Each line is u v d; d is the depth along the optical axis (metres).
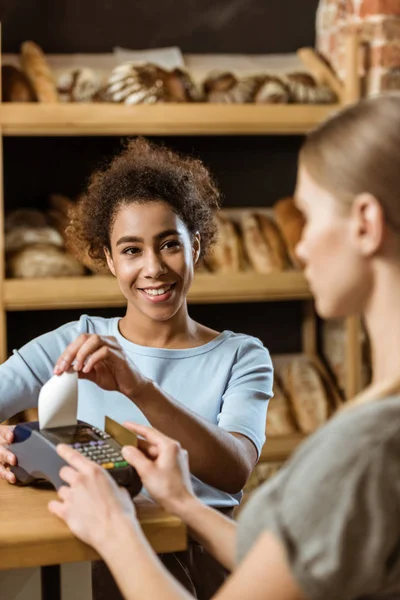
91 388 1.56
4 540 1.01
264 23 2.79
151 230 1.50
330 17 2.71
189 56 2.72
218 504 1.42
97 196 1.61
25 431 1.19
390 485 0.75
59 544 1.01
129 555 0.93
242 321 2.87
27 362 1.60
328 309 0.86
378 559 0.75
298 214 2.69
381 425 0.76
